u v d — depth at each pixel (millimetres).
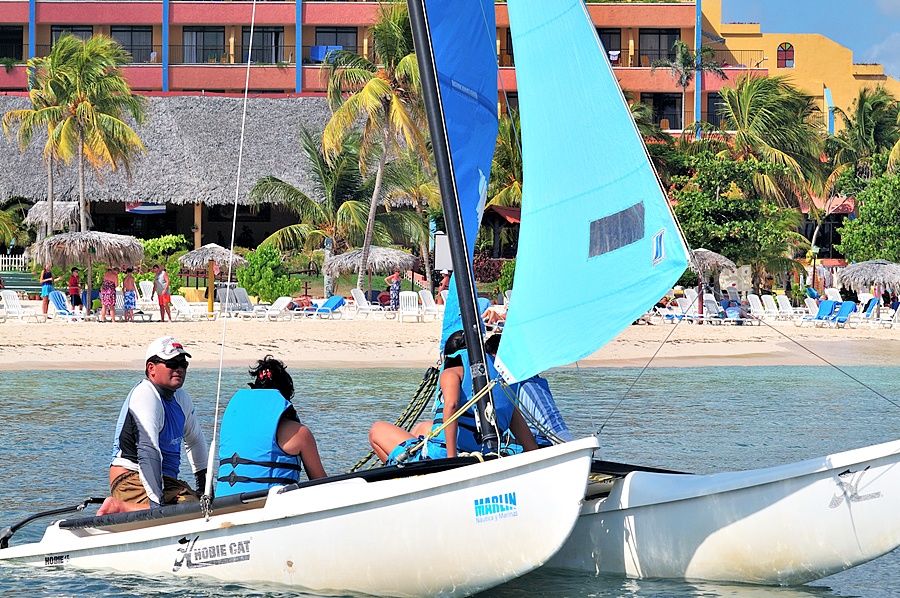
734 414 43562
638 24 162625
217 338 73125
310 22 161375
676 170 133000
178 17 161500
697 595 18781
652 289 17438
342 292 117375
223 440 20125
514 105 151875
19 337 70812
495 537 17797
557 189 19094
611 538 19797
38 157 135250
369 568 18422
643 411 44500
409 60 104562
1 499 26453
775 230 106750
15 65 159875
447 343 20688
